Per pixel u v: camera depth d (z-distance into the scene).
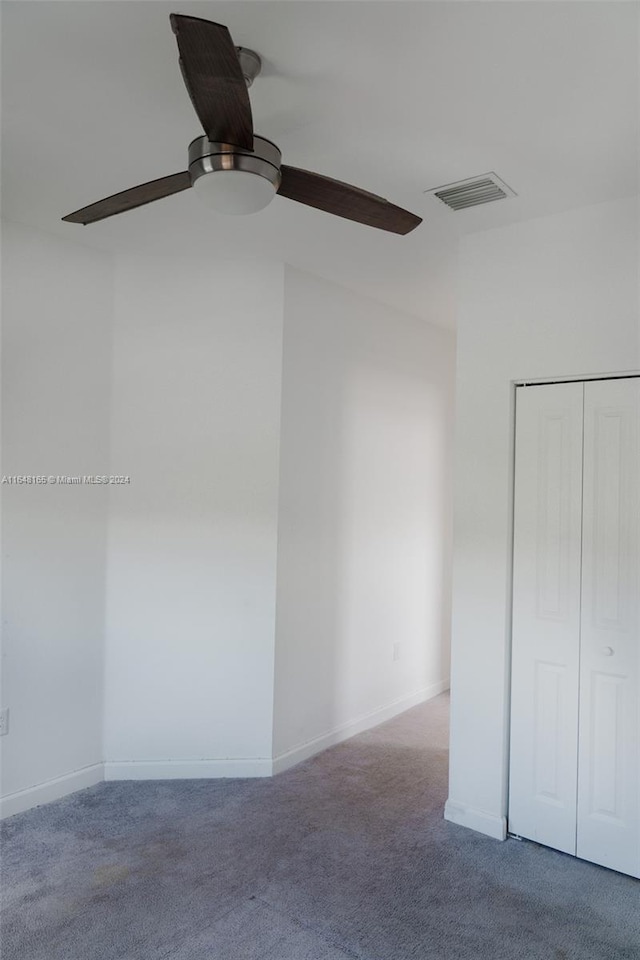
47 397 3.02
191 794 3.13
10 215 2.84
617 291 2.57
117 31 1.67
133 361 3.26
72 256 3.10
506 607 2.79
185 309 3.32
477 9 1.56
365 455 4.02
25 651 2.95
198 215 2.79
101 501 3.21
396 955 2.06
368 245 3.12
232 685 3.33
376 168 2.38
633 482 2.55
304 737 3.58
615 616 2.57
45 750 3.02
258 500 3.36
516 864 2.59
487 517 2.85
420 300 4.05
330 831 2.81
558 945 2.13
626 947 2.13
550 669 2.72
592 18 1.59
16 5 1.57
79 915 2.22
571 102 1.94
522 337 2.79
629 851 2.52
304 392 3.54
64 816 2.90
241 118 1.56
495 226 2.86
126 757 3.26
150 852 2.62
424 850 2.67
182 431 3.31
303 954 2.06
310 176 1.78
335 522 3.78
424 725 4.11
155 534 3.28
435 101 1.96
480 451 2.88
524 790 2.77
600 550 2.61
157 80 1.88
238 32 1.67
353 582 3.93
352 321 3.88
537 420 2.78
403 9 1.57
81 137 2.20
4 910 2.25
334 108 2.00
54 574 3.05
